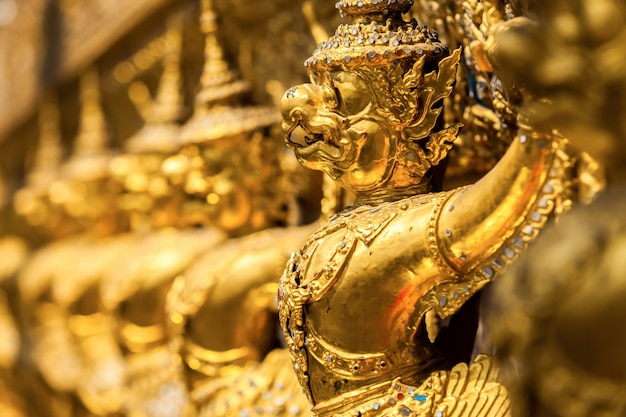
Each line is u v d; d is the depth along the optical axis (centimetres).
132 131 171
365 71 76
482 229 69
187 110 144
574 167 72
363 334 74
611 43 59
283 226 113
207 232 125
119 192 165
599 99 59
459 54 76
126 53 167
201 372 105
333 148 77
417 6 90
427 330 86
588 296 55
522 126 65
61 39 183
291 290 76
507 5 73
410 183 78
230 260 104
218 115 109
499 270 70
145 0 156
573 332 55
